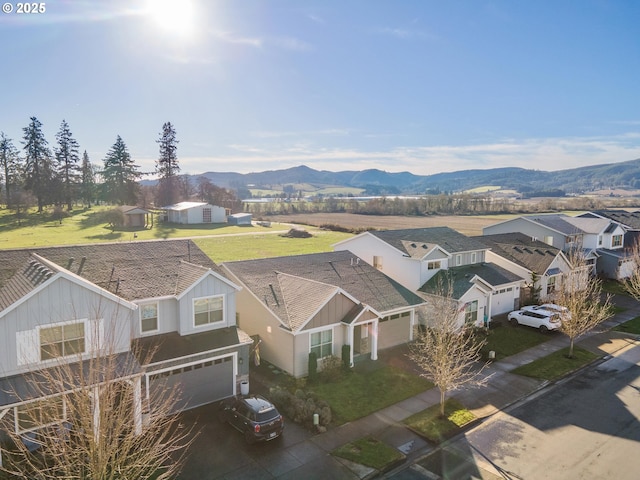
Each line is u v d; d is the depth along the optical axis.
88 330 16.56
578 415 20.20
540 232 50.31
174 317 20.86
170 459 16.00
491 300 35.50
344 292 24.62
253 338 25.36
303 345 23.38
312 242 70.62
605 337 31.59
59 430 11.52
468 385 23.22
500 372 25.06
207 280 21.19
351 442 17.53
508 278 37.03
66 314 16.12
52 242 59.97
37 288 15.50
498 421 19.62
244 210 136.25
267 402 18.12
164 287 20.94
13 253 20.59
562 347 29.31
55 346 15.27
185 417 19.17
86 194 109.94
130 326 17.62
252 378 23.12
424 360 26.00
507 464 16.38
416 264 33.31
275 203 164.75
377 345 27.39
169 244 25.00
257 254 58.22
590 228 51.53
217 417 19.19
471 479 15.45
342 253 35.00
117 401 15.75
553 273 39.25
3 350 15.15
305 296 25.19
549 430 18.88
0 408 14.12
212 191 127.94
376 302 27.94
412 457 16.77
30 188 89.88
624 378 24.50
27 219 84.38
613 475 15.76
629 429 18.95
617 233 52.62
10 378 15.21
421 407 20.66
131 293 19.88
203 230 82.88
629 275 49.75
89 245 22.89
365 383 22.97
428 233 40.00
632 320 35.62
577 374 25.11
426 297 32.06
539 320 32.44
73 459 11.66
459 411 20.27
